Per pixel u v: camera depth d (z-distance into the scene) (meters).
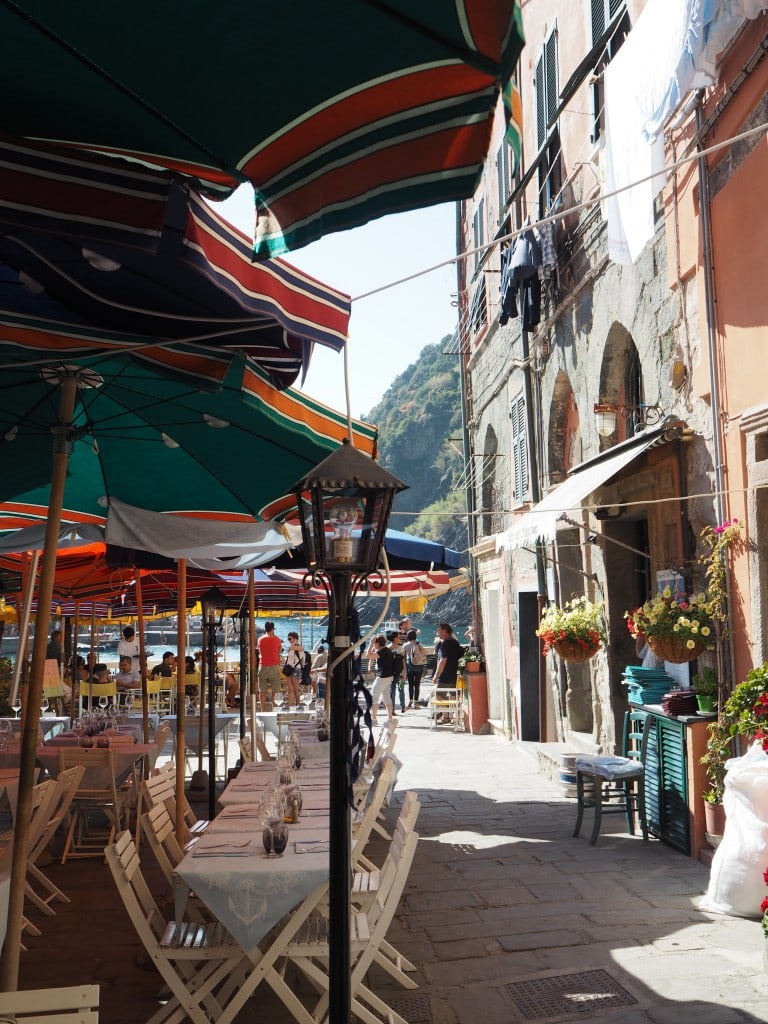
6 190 2.60
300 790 6.39
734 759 6.45
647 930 5.90
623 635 10.73
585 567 11.88
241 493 6.54
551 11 12.79
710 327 7.59
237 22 2.16
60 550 10.34
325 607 15.48
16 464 6.22
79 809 8.82
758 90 6.70
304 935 4.68
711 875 6.40
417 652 24.31
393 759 7.43
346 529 3.53
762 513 6.88
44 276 3.58
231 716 12.38
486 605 18.84
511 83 2.13
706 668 7.66
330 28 2.13
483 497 19.50
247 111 2.47
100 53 2.36
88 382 4.75
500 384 17.17
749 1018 4.56
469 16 2.03
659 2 7.52
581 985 5.05
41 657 4.00
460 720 19.30
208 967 4.63
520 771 13.00
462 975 5.28
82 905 6.95
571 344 12.13
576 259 11.82
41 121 2.75
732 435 7.28
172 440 5.85
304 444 5.36
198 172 2.85
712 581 7.36
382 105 2.36
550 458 13.63
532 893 6.84
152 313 3.47
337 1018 3.38
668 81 7.41
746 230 6.99
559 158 12.44
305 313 3.59
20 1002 2.70
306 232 2.61
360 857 6.77
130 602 16.41
